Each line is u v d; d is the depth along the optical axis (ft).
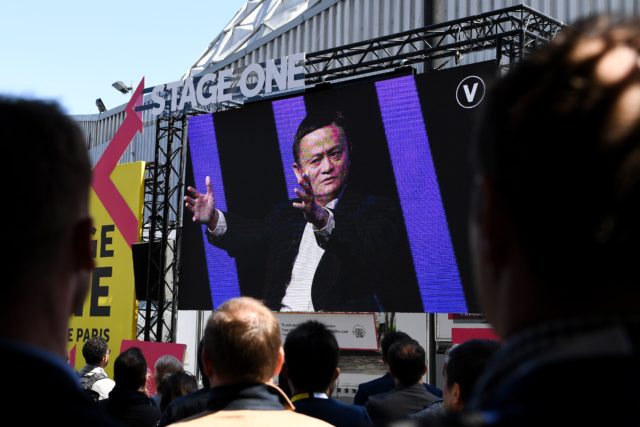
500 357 2.20
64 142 2.65
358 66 30.22
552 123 2.03
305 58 30.91
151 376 26.30
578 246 1.99
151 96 35.63
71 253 2.76
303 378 9.41
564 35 2.30
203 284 32.78
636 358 1.93
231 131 32.48
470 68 26.78
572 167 1.98
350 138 29.22
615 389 1.89
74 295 2.86
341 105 29.55
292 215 30.50
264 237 31.22
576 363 1.94
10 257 2.49
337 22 39.88
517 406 1.97
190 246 33.30
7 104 2.62
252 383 7.40
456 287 26.53
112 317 38.68
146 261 36.91
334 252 29.22
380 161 28.48
